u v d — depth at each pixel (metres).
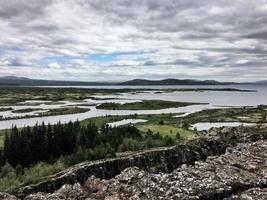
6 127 142.25
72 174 60.88
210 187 34.16
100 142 85.81
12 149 79.12
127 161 68.56
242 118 165.62
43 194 36.19
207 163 43.94
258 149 51.47
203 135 89.75
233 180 36.06
